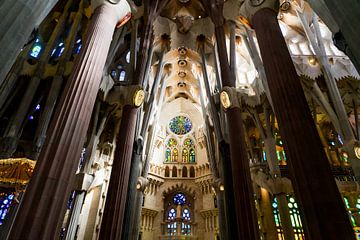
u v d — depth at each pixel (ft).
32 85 54.54
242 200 36.60
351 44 17.17
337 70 57.88
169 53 85.76
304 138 23.62
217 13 60.29
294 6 63.46
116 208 37.01
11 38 16.94
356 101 61.67
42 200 18.40
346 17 17.48
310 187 21.16
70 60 60.85
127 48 75.46
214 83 86.12
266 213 65.46
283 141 25.48
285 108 26.18
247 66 75.82
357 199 63.82
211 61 80.59
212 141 81.87
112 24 33.04
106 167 66.85
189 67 94.07
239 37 72.95
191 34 79.51
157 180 93.86
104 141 69.26
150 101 71.87
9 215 41.47
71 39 62.64
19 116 50.29
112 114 68.54
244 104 65.72
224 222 63.62
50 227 17.99
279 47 30.86
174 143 106.63
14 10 17.56
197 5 77.05
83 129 23.75
